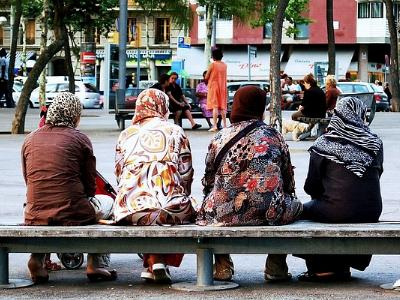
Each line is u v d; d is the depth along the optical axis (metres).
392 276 10.04
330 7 47.34
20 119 30.44
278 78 26.12
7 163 21.23
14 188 17.12
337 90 29.02
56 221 9.37
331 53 47.41
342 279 9.82
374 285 9.52
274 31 26.08
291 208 9.33
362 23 81.38
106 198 9.90
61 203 9.38
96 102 65.94
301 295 9.00
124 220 9.32
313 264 9.67
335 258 9.66
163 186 9.38
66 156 9.48
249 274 10.20
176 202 9.34
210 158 9.40
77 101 9.80
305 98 27.61
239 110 9.42
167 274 9.54
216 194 9.26
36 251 9.19
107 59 46.03
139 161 9.45
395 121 39.97
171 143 9.52
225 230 8.83
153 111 9.71
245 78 84.62
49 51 30.69
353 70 82.75
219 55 30.47
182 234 8.85
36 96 66.12
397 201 15.46
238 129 9.34
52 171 9.42
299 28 82.44
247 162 9.23
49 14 31.11
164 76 31.64
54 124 9.71
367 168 9.51
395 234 8.76
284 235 8.78
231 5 48.66
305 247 8.97
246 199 9.18
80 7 39.47
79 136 9.65
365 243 8.92
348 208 9.44
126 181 9.44
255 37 83.62
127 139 9.60
